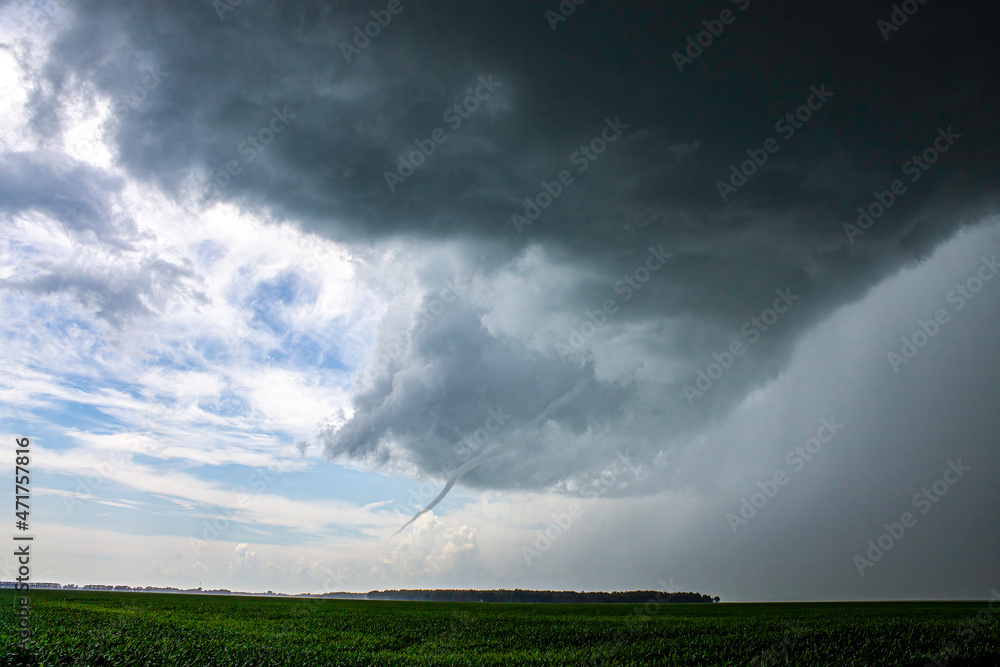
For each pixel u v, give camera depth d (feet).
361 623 146.82
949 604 303.68
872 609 236.43
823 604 313.12
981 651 103.50
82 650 80.38
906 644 110.83
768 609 245.24
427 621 157.38
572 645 117.70
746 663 100.01
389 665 86.07
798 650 109.70
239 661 82.89
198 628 114.83
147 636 97.09
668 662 98.73
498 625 147.74
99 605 175.11
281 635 111.14
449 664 88.63
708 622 154.51
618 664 94.94
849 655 104.83
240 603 235.61
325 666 83.87
